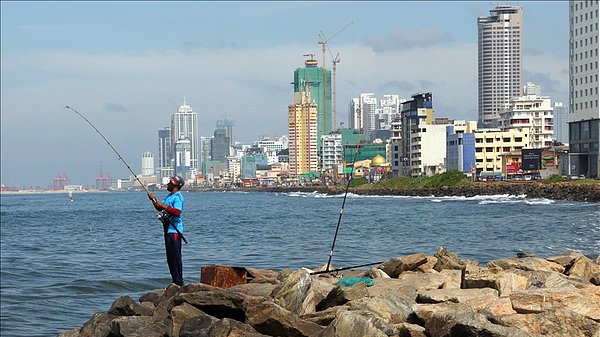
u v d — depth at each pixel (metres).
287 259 41.06
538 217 82.75
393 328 13.68
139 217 128.88
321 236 62.25
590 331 13.19
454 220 82.44
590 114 174.38
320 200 198.12
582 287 16.89
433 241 53.59
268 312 14.38
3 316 26.72
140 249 55.78
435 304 14.91
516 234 58.41
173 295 16.98
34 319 26.28
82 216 141.62
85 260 47.72
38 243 68.38
